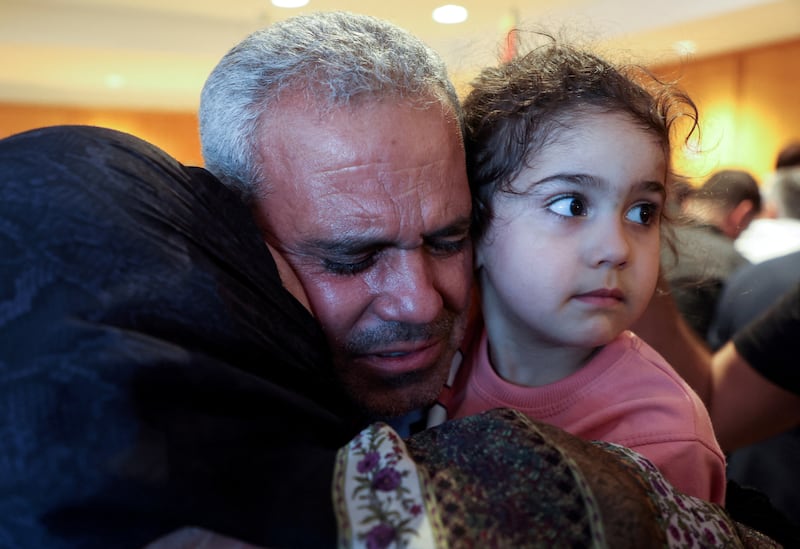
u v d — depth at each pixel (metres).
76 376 0.38
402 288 0.69
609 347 0.77
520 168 0.72
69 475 0.36
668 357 1.02
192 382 0.41
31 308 0.41
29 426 0.37
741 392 1.05
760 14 3.25
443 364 0.77
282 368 0.52
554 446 0.44
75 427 0.37
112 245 0.44
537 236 0.71
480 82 0.81
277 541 0.38
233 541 0.42
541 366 0.79
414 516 0.39
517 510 0.40
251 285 0.53
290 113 0.66
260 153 0.68
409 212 0.67
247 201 0.70
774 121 3.86
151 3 3.77
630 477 0.45
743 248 2.24
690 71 4.27
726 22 3.41
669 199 0.85
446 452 0.45
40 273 0.42
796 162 2.65
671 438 0.67
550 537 0.39
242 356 0.48
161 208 0.48
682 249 1.13
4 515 0.36
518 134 0.72
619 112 0.69
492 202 0.76
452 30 4.07
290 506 0.39
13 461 0.37
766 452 1.42
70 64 4.39
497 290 0.77
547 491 0.41
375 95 0.66
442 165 0.69
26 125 5.42
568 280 0.70
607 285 0.69
